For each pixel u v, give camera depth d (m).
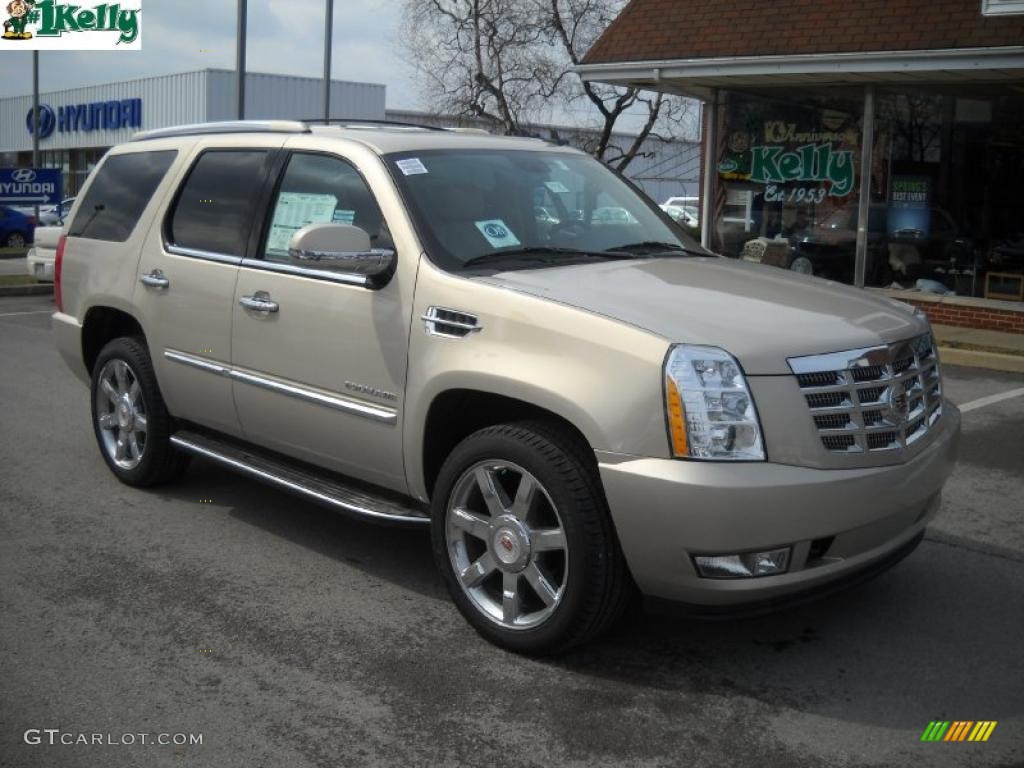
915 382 4.12
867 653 4.13
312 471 5.06
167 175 5.86
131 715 3.61
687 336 3.67
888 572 4.97
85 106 45.56
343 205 4.78
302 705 3.68
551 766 3.32
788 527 3.55
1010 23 11.45
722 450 3.55
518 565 3.98
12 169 21.67
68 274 6.45
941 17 11.94
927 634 4.30
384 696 3.75
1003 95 12.84
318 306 4.68
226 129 5.68
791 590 3.67
